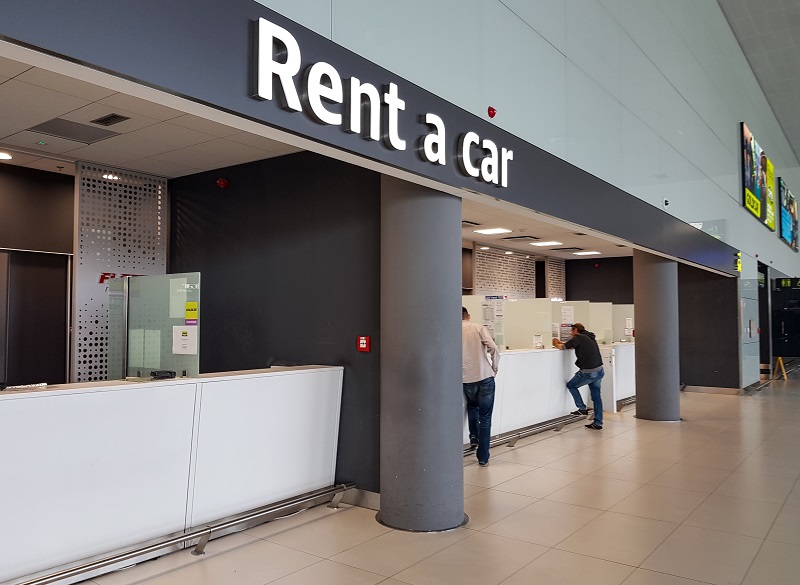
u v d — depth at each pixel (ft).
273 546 12.75
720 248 37.11
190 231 20.43
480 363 19.95
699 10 35.83
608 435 25.58
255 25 9.41
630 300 50.72
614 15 24.11
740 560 12.17
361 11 11.73
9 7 6.55
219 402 13.12
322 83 10.62
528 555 12.37
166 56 8.10
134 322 14.93
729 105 41.98
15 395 9.96
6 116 14.93
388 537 13.37
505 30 16.69
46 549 10.31
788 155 68.28
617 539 13.33
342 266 16.38
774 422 28.99
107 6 7.45
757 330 47.34
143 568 11.48
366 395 15.67
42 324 21.95
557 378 27.40
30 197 21.30
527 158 17.08
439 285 14.32
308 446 15.19
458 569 11.63
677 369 29.73
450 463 14.20
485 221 31.40
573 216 19.58
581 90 20.90
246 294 18.60
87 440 10.88
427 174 13.08
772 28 43.60
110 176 19.67
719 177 38.19
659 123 28.32
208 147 17.35
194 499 12.63
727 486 17.66
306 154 17.43
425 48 13.55
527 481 18.12
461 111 14.38
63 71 7.47
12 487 9.91
